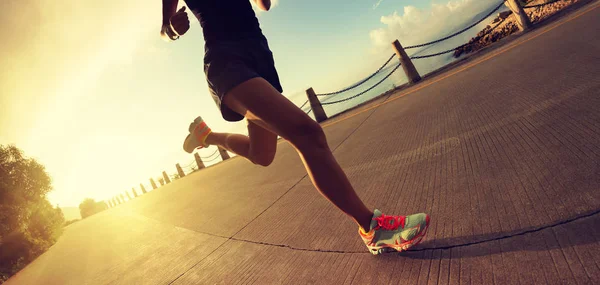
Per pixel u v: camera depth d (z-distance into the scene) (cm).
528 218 129
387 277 128
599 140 167
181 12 131
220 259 235
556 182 147
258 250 220
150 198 1294
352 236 178
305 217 244
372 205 211
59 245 998
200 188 786
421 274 121
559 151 176
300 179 384
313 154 114
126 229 622
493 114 298
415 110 471
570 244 105
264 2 142
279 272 174
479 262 115
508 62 488
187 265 253
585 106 219
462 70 639
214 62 118
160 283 238
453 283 110
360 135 476
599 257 94
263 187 436
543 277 96
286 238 218
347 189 124
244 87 108
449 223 150
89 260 468
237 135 167
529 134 218
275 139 151
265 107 106
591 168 145
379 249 140
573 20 535
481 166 202
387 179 250
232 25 124
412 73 809
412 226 129
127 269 318
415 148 300
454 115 354
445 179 205
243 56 120
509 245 117
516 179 166
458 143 263
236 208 383
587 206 120
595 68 284
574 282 90
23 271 813
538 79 337
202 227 363
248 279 183
